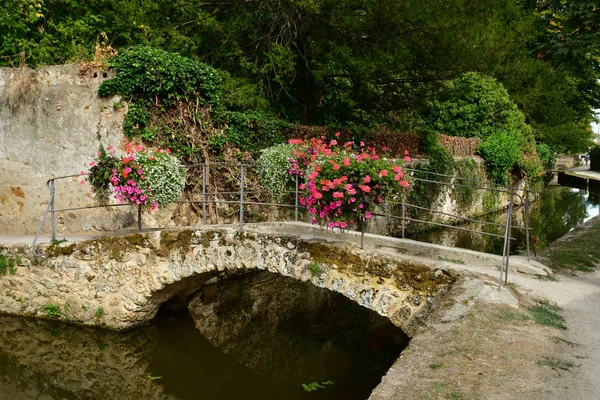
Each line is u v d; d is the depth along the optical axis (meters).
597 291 5.11
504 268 5.50
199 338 7.17
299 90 12.51
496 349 3.49
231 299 8.68
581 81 24.30
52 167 8.86
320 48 10.43
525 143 19.56
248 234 6.27
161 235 6.80
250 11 11.02
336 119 13.33
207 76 9.12
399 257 5.21
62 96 8.67
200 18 10.42
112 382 5.92
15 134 9.09
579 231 9.23
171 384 5.87
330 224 5.40
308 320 7.83
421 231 12.37
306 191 5.72
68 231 8.81
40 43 11.26
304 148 6.96
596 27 6.77
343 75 11.24
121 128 8.34
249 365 6.33
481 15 10.15
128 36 12.34
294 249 5.88
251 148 9.95
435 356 3.42
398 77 10.86
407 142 13.37
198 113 9.04
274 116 11.09
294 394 5.52
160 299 7.20
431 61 10.03
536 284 5.20
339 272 5.53
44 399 5.49
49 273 7.32
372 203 5.42
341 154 5.67
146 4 10.55
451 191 13.92
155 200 6.78
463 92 11.62
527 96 20.91
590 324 4.10
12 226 9.25
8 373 6.10
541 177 23.52
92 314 7.14
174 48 10.80
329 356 6.53
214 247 6.50
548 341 3.66
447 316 4.17
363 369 6.11
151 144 8.55
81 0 12.33
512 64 19.31
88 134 8.54
